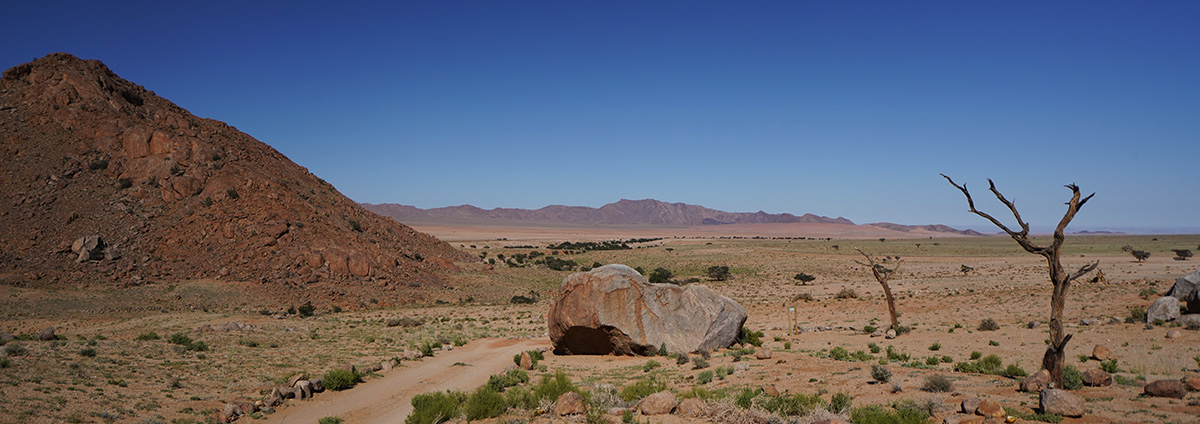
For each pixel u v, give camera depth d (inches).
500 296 3240.7
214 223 2972.4
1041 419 481.1
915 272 4227.4
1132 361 826.8
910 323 1672.0
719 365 997.2
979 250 6939.0
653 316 1192.2
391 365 1141.7
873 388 689.6
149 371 987.9
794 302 2498.8
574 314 1206.9
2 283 2241.6
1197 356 847.7
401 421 764.6
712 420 581.6
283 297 2583.7
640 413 631.2
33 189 2925.7
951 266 4633.4
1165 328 1173.1
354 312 2532.0
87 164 3196.4
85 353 1068.5
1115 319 1349.7
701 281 3946.9
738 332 1267.2
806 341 1349.7
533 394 748.0
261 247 2923.2
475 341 1585.9
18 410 695.1
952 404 571.8
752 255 6043.3
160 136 3339.1
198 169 3262.8
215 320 1866.4
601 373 1015.0
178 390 874.1
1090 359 897.5
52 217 2783.0
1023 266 4242.1
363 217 3870.6
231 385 930.7
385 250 3422.7
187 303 2353.6
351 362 1208.2
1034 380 603.5
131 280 2474.2
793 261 5319.9
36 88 3599.9
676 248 7490.2
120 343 1242.0
